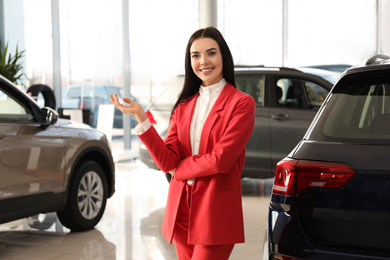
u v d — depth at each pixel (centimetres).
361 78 208
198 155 206
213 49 211
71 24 1055
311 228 189
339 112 203
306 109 631
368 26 982
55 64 1044
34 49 1027
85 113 815
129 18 1088
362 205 181
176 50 1080
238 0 1059
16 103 418
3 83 409
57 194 441
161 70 1084
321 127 202
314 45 1016
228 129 202
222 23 1071
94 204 490
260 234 459
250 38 1055
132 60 1092
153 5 1086
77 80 1060
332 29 1004
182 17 1077
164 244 436
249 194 663
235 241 204
